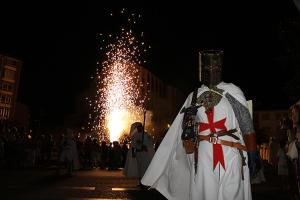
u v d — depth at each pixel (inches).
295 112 285.0
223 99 162.6
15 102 1925.4
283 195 420.5
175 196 174.4
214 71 165.8
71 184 491.2
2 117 1840.6
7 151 764.6
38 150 895.1
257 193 439.8
